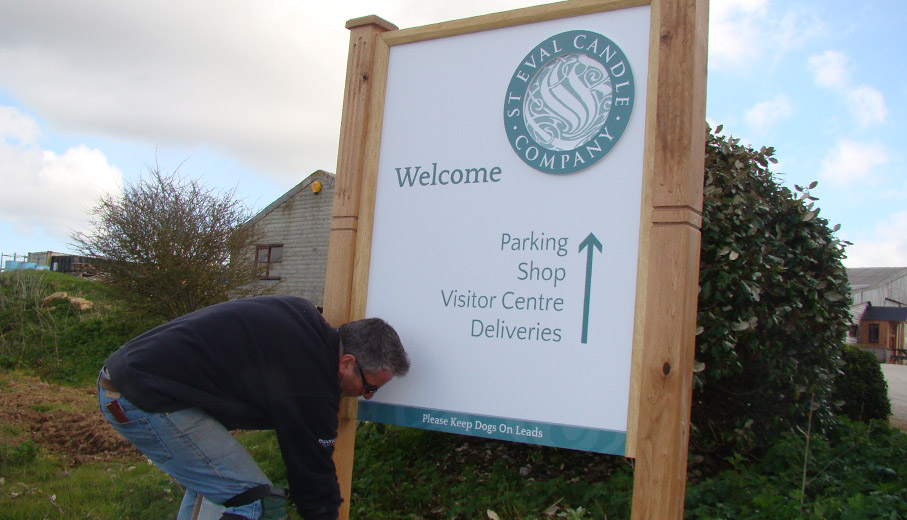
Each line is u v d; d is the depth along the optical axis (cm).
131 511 425
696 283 275
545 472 474
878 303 4628
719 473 437
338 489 274
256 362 258
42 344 1413
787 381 471
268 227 2272
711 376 447
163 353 250
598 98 293
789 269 492
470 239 318
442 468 483
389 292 335
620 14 293
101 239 1454
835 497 368
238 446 264
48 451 634
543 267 298
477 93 327
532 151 307
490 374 303
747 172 480
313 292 2130
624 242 281
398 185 341
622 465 465
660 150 272
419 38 345
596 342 282
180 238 1457
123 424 251
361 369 280
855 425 570
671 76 274
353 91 361
